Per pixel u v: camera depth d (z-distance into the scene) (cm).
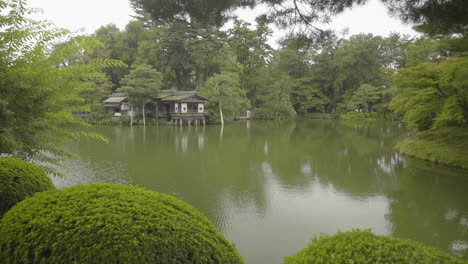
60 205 203
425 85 1395
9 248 181
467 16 513
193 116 3519
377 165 1316
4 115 391
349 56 4722
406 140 1745
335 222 697
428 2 518
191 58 3994
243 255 547
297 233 639
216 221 695
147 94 3284
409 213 750
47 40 417
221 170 1202
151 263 175
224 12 549
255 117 5175
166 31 3875
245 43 4962
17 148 415
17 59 409
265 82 5044
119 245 173
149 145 1856
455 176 1102
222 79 3656
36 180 307
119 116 3503
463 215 734
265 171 1194
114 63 453
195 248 193
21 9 389
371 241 190
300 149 1769
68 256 173
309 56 5591
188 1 520
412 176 1112
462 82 1088
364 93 4591
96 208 196
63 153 488
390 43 4544
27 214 194
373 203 823
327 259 186
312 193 909
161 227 190
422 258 169
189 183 1003
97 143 1905
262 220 702
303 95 5791
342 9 562
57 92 440
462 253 554
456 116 1299
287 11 612
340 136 2475
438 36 803
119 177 1065
